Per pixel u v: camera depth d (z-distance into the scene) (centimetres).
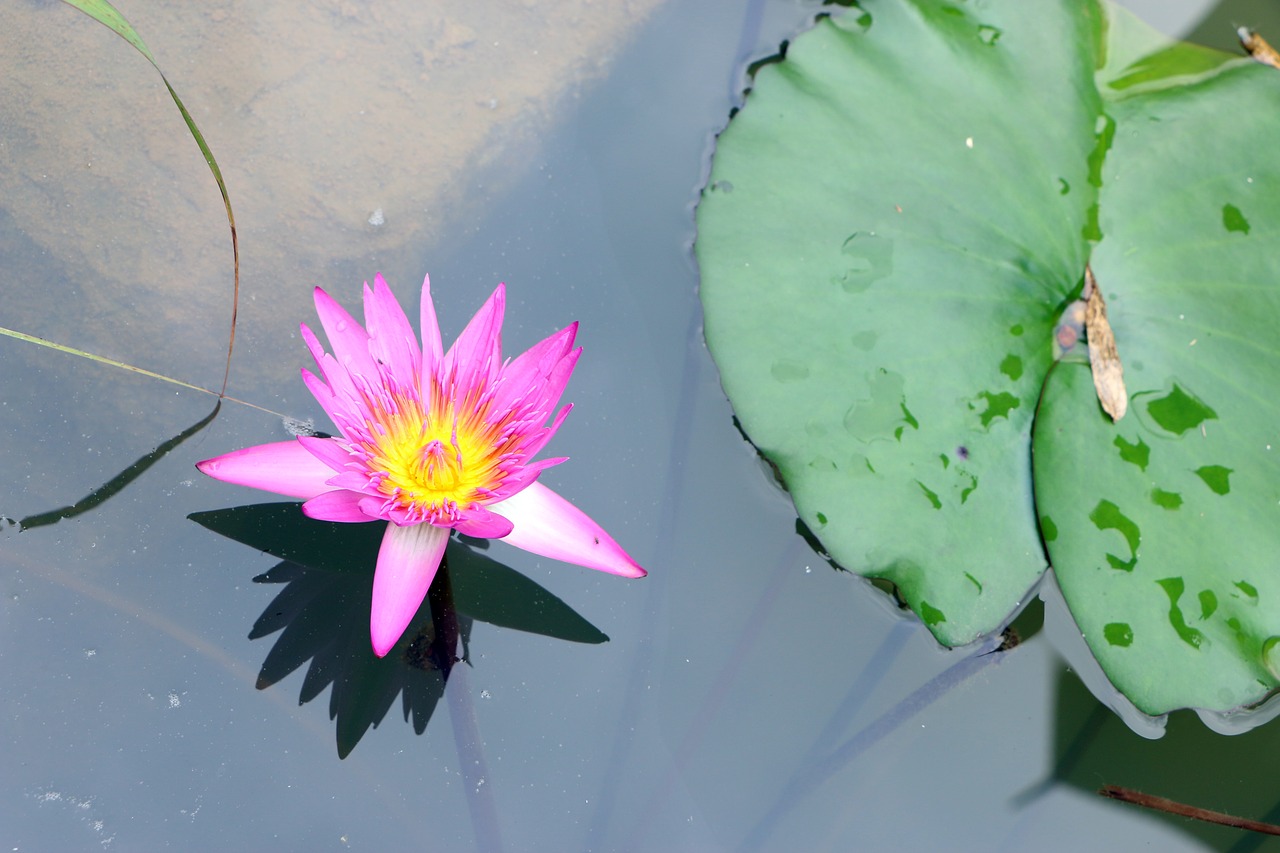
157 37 147
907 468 143
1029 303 145
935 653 143
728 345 144
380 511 139
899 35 148
